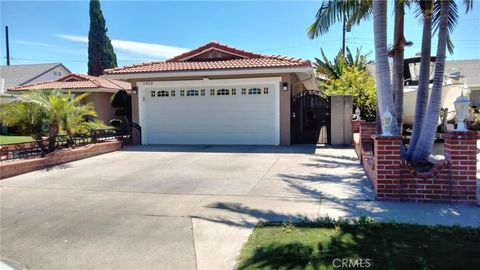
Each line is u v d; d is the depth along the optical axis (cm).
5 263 458
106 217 617
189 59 1689
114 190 799
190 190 787
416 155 799
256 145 1518
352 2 973
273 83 1498
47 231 560
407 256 425
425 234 493
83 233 548
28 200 730
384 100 772
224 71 1447
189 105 1598
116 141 1446
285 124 1505
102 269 436
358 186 786
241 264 427
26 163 1002
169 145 1574
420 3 915
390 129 698
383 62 772
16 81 3300
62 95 1287
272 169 1001
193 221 586
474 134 639
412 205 640
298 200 687
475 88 2712
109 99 2570
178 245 495
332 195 716
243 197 721
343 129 1479
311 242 475
